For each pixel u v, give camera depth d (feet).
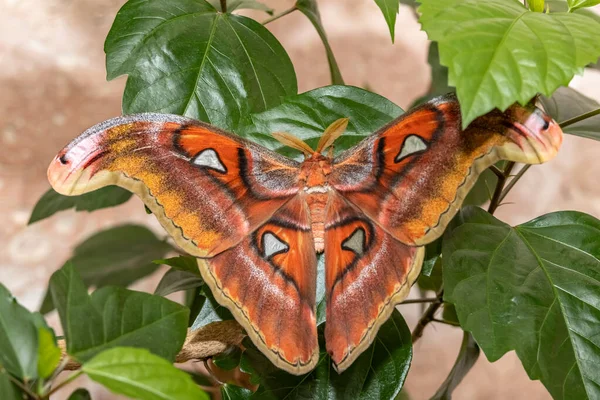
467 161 2.90
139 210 5.22
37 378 2.86
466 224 3.10
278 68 3.21
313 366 2.90
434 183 2.92
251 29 3.22
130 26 3.16
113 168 2.89
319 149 3.01
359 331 2.91
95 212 5.18
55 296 2.87
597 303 3.00
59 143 5.18
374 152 2.98
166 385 2.74
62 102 5.20
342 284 2.94
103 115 5.23
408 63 5.41
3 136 5.13
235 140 2.98
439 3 2.85
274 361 2.91
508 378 4.89
